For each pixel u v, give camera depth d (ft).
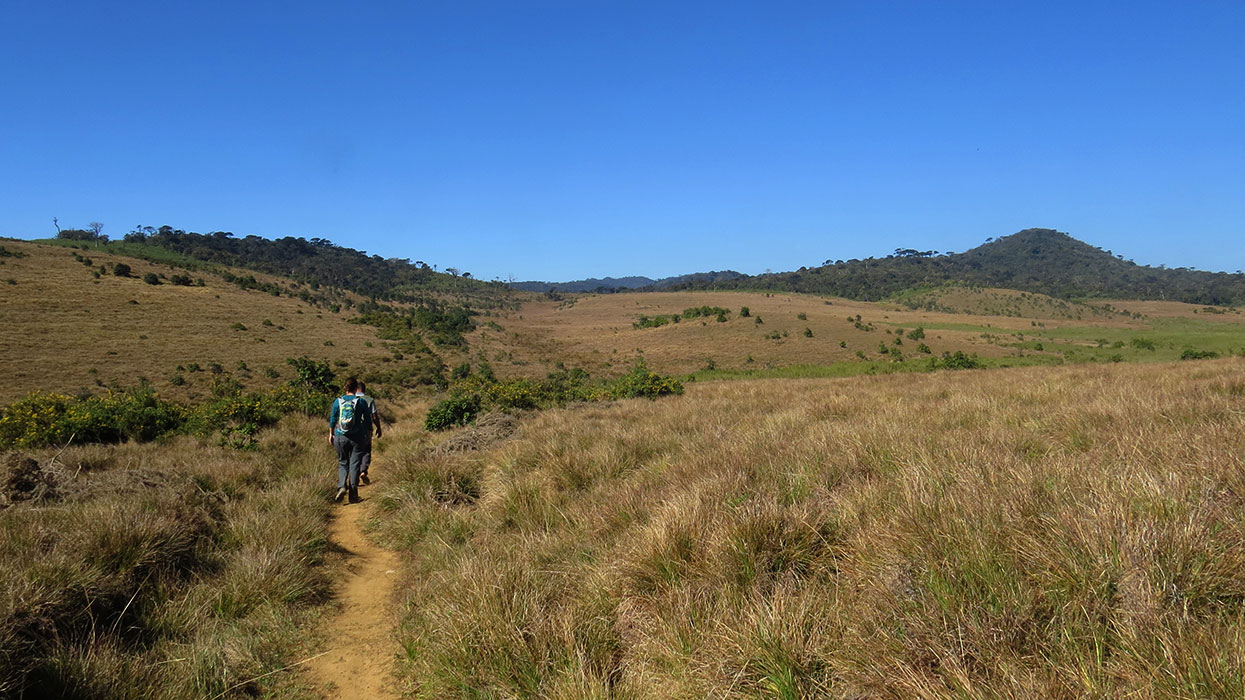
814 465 16.12
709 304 551.18
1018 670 6.82
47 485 18.33
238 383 179.73
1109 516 8.90
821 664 8.25
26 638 9.43
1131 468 11.55
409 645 11.57
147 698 9.34
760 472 16.46
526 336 415.64
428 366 226.79
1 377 163.02
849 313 458.09
